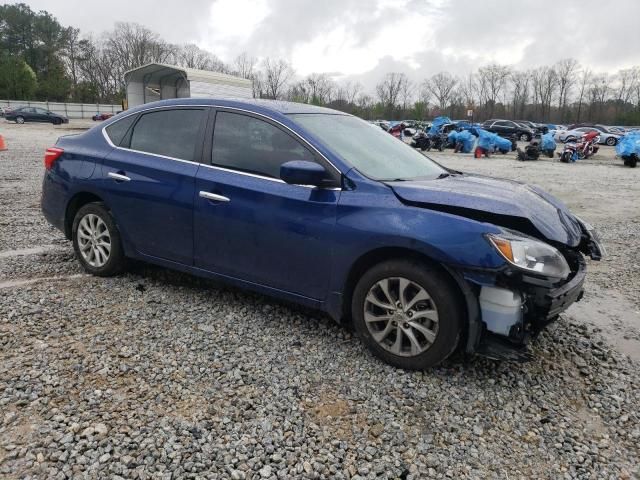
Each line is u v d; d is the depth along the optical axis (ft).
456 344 10.48
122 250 15.35
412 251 10.69
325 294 11.79
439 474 8.14
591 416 9.97
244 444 8.50
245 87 95.35
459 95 288.10
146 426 8.79
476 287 10.13
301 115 13.12
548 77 276.00
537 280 9.77
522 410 9.98
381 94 278.67
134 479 7.63
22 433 8.46
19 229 21.53
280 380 10.46
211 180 13.01
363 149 12.89
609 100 266.36
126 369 10.53
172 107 14.43
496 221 10.55
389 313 11.05
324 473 7.98
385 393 10.19
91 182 15.25
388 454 8.51
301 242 11.78
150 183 14.02
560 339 13.28
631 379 11.41
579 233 12.06
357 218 11.05
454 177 13.46
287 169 11.11
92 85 269.03
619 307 15.87
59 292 14.48
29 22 290.15
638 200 37.96
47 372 10.28
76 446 8.21
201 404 9.50
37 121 140.87
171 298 14.40
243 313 13.61
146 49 306.55
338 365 11.16
